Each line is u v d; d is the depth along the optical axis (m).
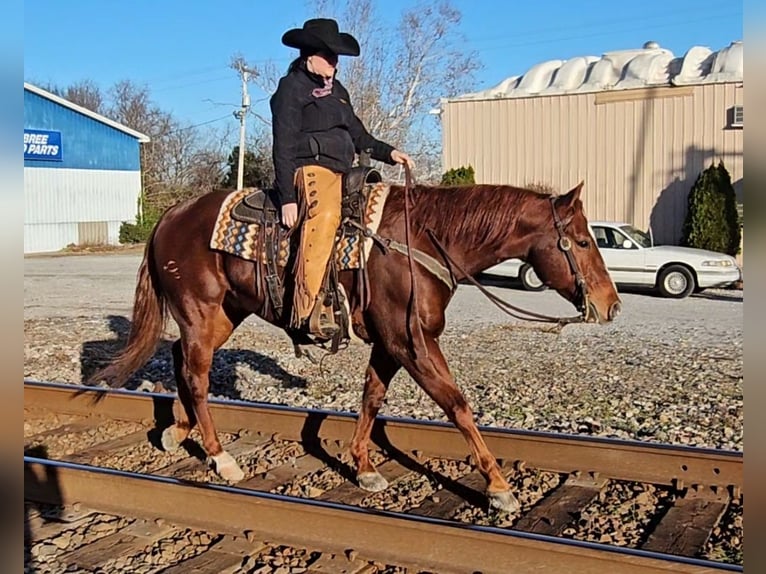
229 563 4.35
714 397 7.77
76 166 37.00
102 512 5.09
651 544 4.48
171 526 4.85
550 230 4.74
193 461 6.12
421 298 4.76
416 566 4.16
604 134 24.02
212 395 8.16
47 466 5.25
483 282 20.03
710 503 5.02
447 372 4.85
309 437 6.44
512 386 8.38
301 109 5.04
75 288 18.94
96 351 10.66
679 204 23.27
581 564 3.77
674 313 14.39
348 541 4.34
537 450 5.67
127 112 62.12
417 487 5.44
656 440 6.41
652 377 8.73
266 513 4.55
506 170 25.34
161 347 10.81
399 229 4.88
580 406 7.52
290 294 5.14
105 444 6.57
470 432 4.86
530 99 24.86
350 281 4.96
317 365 9.48
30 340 11.46
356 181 5.06
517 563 3.92
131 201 39.47
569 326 12.77
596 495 5.21
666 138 23.28
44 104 35.66
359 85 37.59
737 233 21.11
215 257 5.47
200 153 59.19
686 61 24.36
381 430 6.19
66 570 4.38
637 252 17.45
